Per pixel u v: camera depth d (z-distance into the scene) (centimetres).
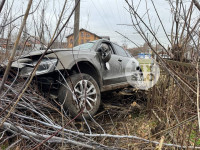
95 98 296
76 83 264
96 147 177
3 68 226
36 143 161
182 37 220
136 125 282
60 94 254
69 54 276
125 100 405
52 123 193
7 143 190
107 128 269
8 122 171
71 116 256
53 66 246
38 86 265
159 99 295
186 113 215
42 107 234
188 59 226
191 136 215
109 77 362
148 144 204
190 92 228
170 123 231
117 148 188
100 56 342
